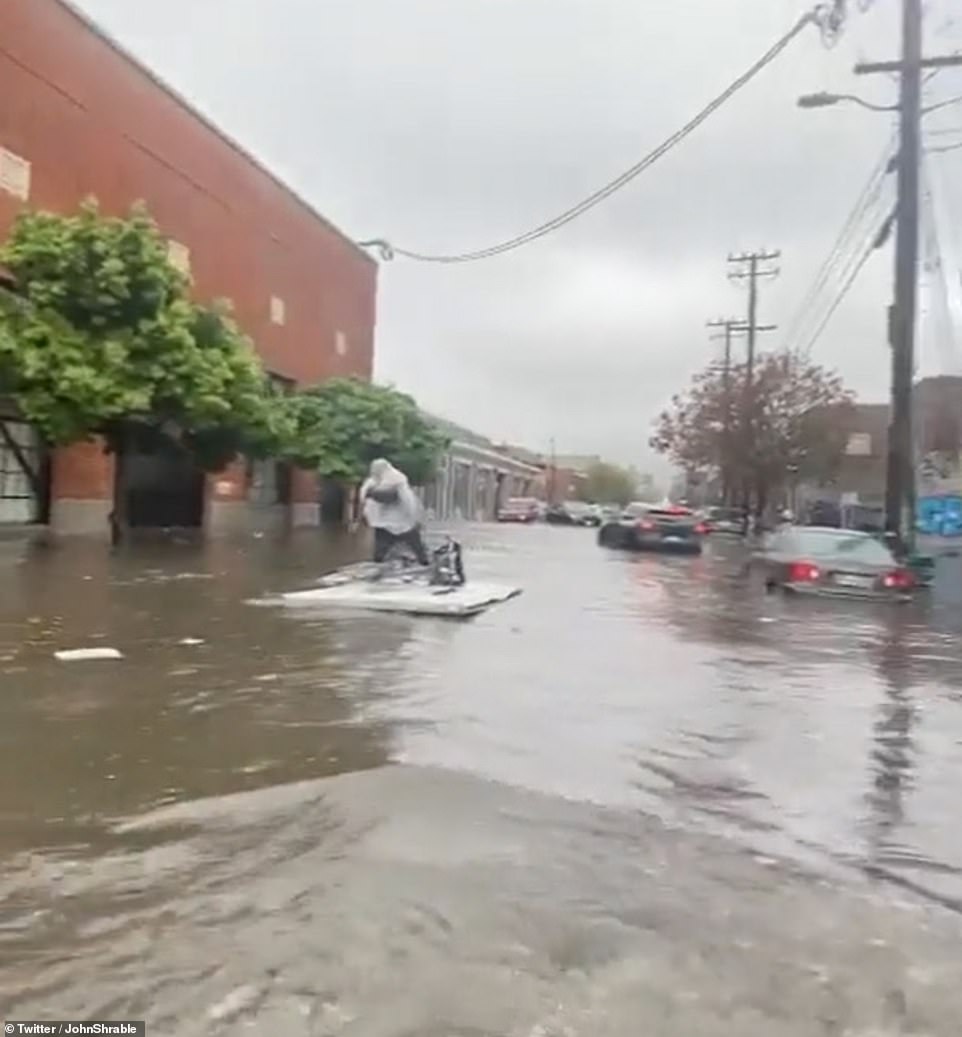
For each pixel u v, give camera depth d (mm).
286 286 42656
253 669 9273
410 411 40531
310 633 11672
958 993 3500
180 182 33594
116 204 30016
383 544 17328
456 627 12812
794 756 6832
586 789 5906
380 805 5406
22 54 25703
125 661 9445
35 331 20906
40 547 23047
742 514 58469
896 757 6879
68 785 5664
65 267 21219
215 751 6469
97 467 29812
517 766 6352
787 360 51656
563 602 16734
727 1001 3393
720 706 8430
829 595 18219
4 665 9008
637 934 3895
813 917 4133
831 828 5352
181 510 34844
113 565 19734
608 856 4766
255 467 40375
